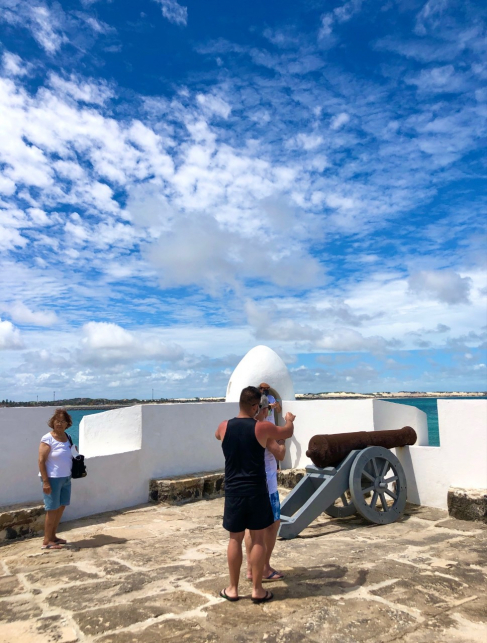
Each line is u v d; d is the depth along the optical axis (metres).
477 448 7.10
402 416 9.37
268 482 4.62
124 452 8.38
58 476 5.90
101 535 6.48
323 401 9.62
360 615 3.72
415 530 6.44
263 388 9.24
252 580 4.07
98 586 4.48
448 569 4.73
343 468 6.87
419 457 7.76
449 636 3.41
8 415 6.79
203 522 7.24
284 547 5.75
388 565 4.86
